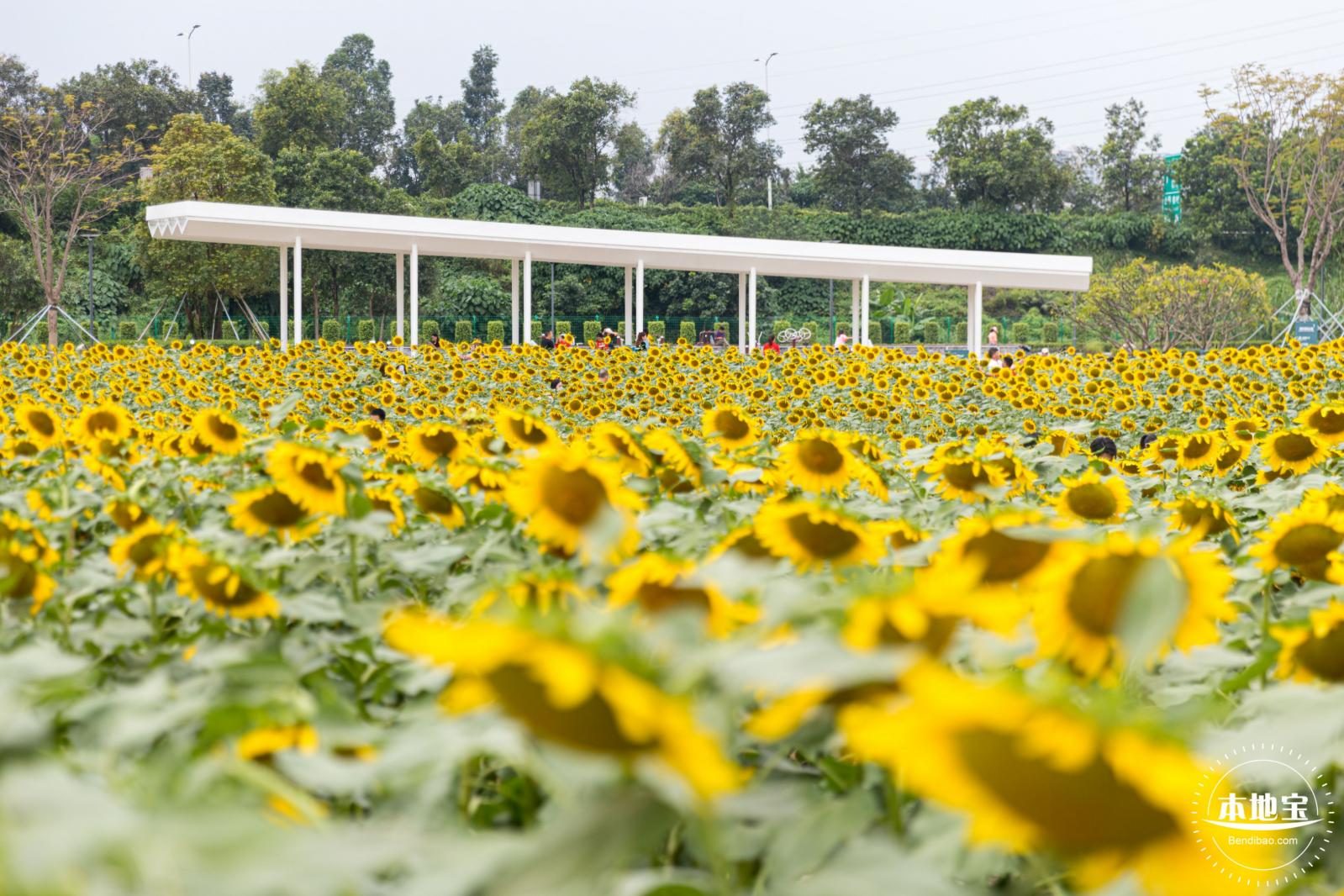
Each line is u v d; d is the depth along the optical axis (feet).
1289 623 4.95
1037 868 3.53
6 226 164.86
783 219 205.77
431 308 167.32
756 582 4.51
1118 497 9.18
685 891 2.97
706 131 221.46
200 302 152.05
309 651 5.51
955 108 226.58
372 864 2.37
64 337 138.31
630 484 8.98
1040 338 184.65
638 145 230.68
